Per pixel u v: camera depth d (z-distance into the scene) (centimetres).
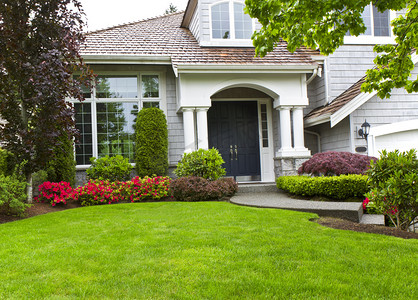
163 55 1040
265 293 302
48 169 919
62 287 320
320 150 1227
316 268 360
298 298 293
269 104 1258
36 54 773
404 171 559
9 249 434
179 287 316
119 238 486
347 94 1105
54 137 775
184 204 784
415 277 336
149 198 930
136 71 1097
